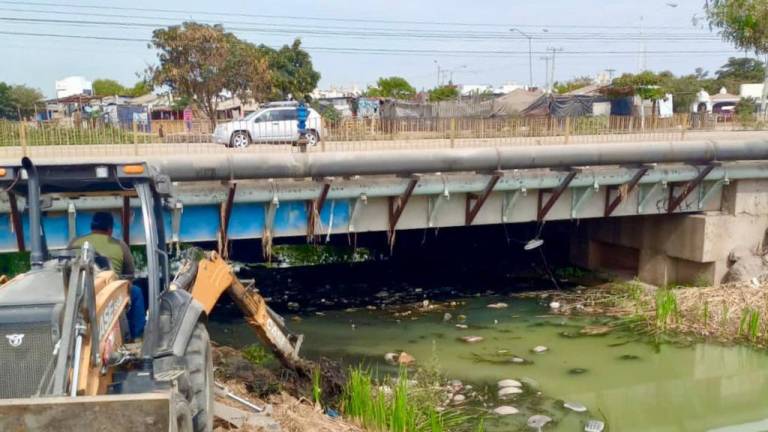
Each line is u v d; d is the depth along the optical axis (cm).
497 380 1309
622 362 1423
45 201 709
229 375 1051
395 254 2620
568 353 1475
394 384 1181
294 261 2516
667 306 1625
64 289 490
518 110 3894
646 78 4675
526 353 1476
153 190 684
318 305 1909
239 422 820
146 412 420
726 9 2008
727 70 8706
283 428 868
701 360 1435
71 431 417
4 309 475
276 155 1503
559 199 1902
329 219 1669
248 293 992
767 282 1858
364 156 1559
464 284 2161
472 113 3662
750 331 1540
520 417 1125
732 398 1254
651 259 2109
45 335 473
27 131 1872
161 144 2170
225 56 3662
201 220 1569
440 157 1619
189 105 4131
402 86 7281
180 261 932
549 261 2392
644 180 1875
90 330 492
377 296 2012
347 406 1011
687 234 1997
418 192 1667
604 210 1950
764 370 1387
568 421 1124
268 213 1588
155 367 589
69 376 462
